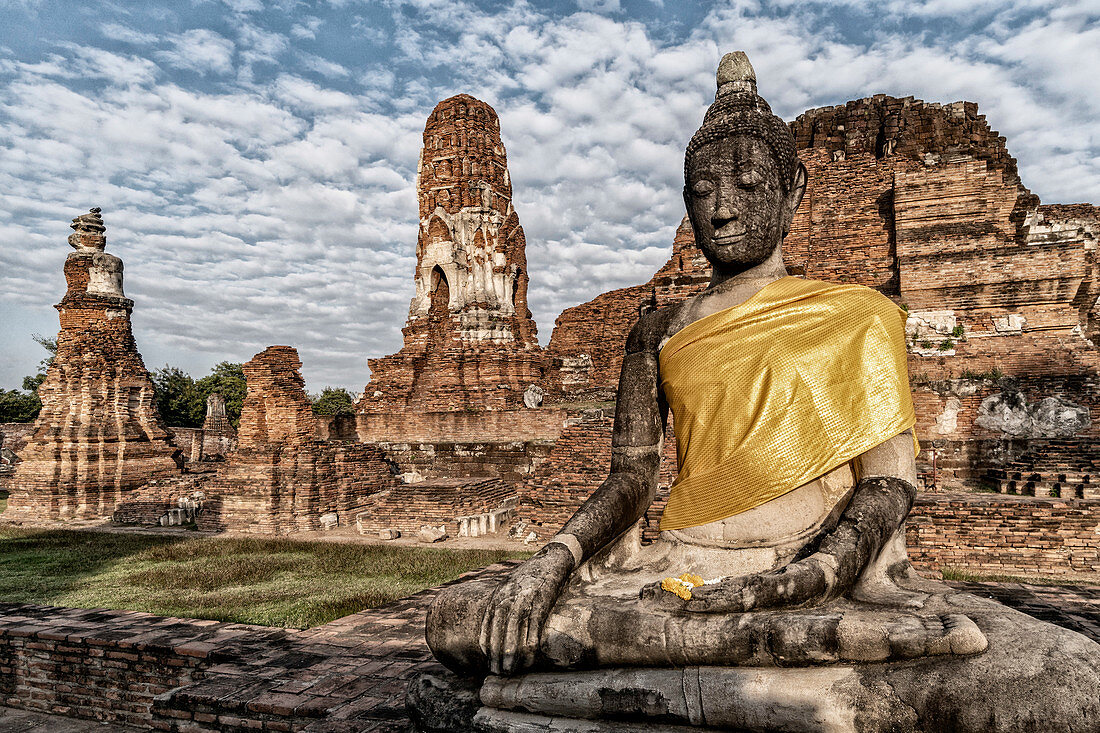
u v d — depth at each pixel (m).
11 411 50.94
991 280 20.97
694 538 4.74
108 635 8.23
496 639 4.06
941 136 26.66
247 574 14.06
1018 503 12.98
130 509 24.44
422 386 28.06
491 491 20.56
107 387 26.75
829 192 25.89
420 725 4.39
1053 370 19.45
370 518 20.00
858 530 4.10
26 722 8.05
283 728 6.00
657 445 5.53
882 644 3.50
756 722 3.61
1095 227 23.84
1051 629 3.53
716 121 5.30
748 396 4.64
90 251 27.12
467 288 27.78
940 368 20.22
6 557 17.25
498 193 28.95
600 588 4.59
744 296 5.19
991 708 3.26
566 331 37.09
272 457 21.22
